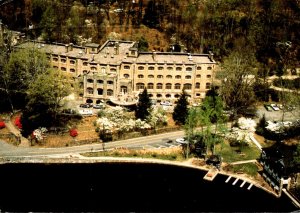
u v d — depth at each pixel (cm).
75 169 14238
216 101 15638
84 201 12388
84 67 18238
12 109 17138
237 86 17775
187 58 18775
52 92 15625
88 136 15700
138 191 13050
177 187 13375
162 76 18338
